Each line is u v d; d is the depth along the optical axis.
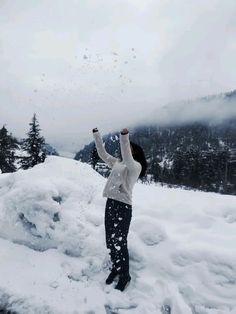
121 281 3.83
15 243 4.74
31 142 31.16
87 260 4.31
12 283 3.77
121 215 3.87
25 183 5.06
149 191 6.57
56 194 4.88
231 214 5.04
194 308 3.51
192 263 3.99
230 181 51.31
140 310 3.49
